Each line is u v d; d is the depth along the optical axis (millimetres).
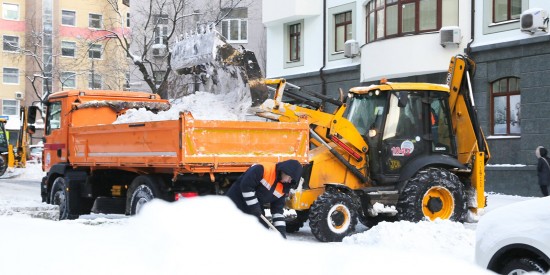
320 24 25844
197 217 4309
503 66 19125
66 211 12117
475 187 11984
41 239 3877
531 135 18422
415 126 11562
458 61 12234
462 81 12203
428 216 11141
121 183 11711
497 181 19266
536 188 18297
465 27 19953
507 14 19266
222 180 9961
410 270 3432
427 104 11695
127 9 57344
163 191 10047
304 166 10680
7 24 57656
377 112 11484
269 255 3547
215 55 11062
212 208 4586
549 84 17984
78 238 3898
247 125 9859
